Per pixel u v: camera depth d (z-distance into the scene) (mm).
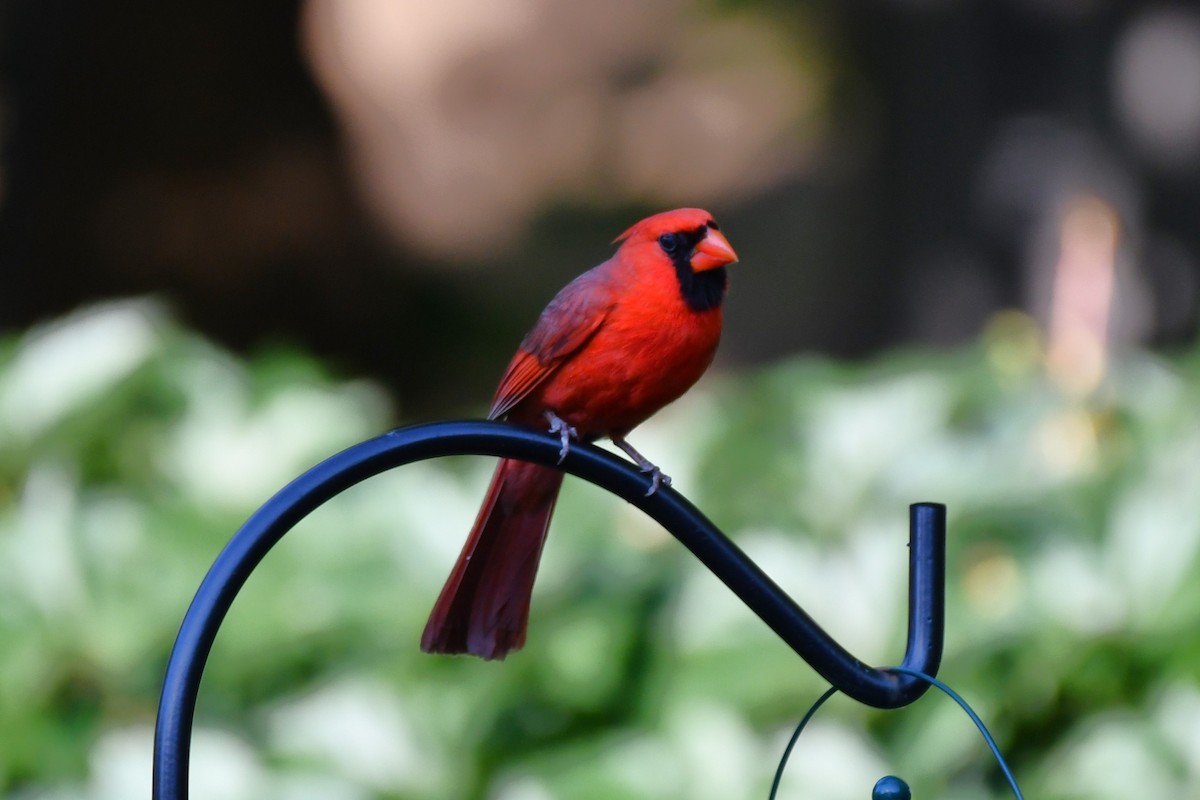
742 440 8922
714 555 5242
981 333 20219
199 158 21188
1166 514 7582
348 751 7434
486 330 26047
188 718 4387
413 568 8102
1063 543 7746
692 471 8977
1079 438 8688
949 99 20609
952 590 7582
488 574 6219
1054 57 19719
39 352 9312
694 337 6840
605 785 7121
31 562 7930
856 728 7340
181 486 9102
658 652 7531
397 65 35562
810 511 8352
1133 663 7363
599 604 7617
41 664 7672
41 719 7609
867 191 22797
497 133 35188
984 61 20328
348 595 8016
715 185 33344
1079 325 10555
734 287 31547
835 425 8719
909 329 21094
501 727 7531
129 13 20844
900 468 8391
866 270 22578
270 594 8016
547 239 32406
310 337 22250
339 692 7648
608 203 33594
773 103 32281
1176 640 7289
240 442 9289
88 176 20766
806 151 32000
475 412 14352
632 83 35219
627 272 6852
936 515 5270
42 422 9047
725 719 7211
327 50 23906
